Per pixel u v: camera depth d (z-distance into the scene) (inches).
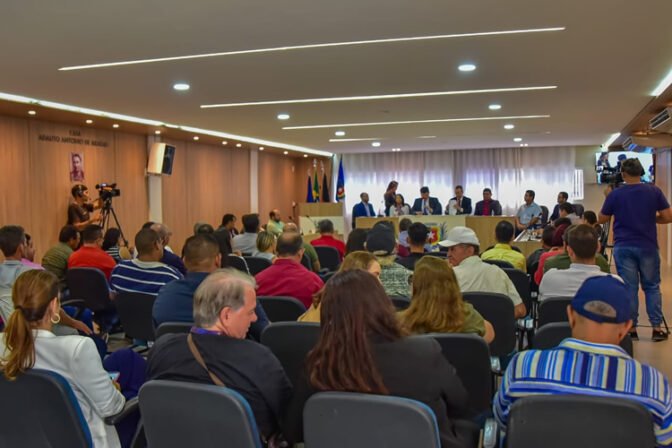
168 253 191.6
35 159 340.5
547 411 58.6
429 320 93.6
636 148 478.9
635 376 60.6
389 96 277.6
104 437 82.8
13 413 74.7
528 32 171.5
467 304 100.7
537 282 169.3
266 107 309.3
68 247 214.1
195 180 491.5
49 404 73.0
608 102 297.4
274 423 73.2
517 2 145.5
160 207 443.8
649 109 319.6
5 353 81.9
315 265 218.4
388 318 65.6
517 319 145.0
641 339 192.1
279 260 140.6
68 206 361.1
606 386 60.7
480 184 604.4
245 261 193.8
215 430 64.8
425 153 618.8
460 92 267.1
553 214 444.1
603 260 161.2
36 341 80.5
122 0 141.5
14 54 193.2
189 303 115.6
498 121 372.2
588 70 223.3
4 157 321.7
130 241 417.4
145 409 68.1
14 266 142.9
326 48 187.8
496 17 157.2
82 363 80.6
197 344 72.9
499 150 598.9
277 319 127.3
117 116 340.8
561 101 294.2
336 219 457.1
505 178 597.9
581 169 580.4
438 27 165.6
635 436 56.5
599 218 194.1
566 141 519.5
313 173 628.7
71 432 73.7
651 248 183.2
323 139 484.1
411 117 350.0
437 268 95.3
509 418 60.2
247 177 566.6
